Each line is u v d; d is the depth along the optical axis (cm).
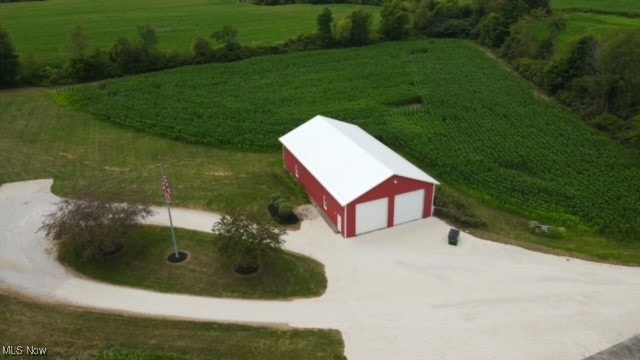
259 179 4038
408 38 8212
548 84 5828
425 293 2816
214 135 4703
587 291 2827
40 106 5538
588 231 3347
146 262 3061
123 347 2434
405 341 2500
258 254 2856
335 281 2909
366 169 3378
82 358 2347
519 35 6962
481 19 8194
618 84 4978
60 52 7188
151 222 3459
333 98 5703
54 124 5075
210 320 2622
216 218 3522
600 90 5069
